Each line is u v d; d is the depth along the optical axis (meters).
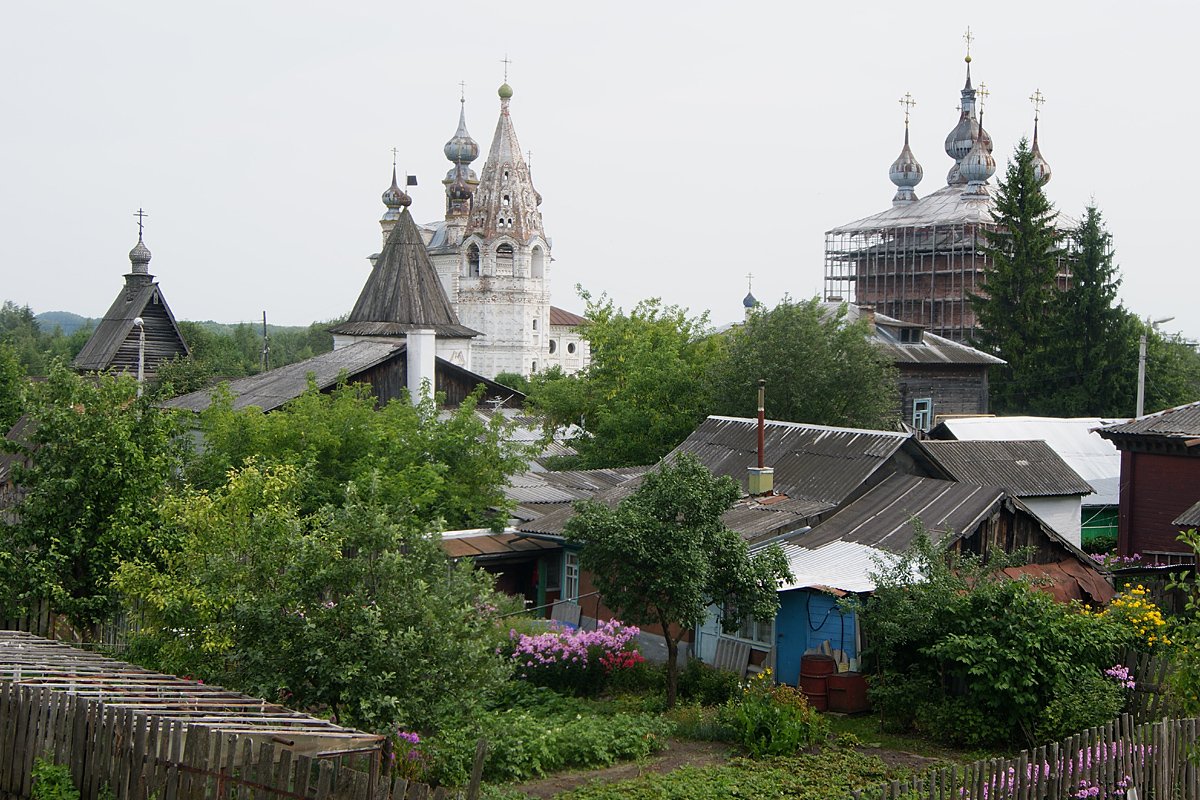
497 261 140.12
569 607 29.00
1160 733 15.40
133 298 76.44
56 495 21.08
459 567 17.36
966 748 19.98
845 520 27.28
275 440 32.00
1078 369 72.94
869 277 105.19
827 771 18.38
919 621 20.95
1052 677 19.42
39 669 15.32
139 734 12.66
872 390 45.97
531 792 17.12
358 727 15.72
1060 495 34.62
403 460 32.47
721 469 31.66
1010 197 77.00
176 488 24.53
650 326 55.56
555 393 55.59
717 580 22.23
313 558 16.16
